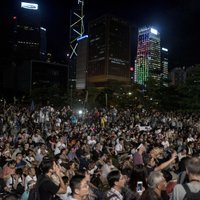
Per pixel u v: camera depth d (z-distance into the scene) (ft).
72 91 218.18
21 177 32.17
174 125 103.24
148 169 26.16
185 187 12.46
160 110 160.45
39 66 411.95
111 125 91.61
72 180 15.92
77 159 47.24
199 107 123.54
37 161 41.34
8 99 270.46
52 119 92.94
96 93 240.32
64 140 58.95
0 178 32.50
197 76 123.85
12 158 41.34
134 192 18.93
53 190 18.58
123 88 239.30
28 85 399.24
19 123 83.51
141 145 44.62
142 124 96.84
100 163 38.88
